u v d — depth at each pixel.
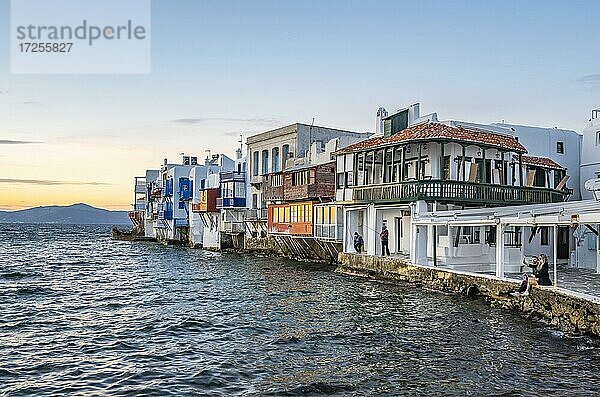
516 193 37.38
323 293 31.14
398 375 15.52
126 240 124.31
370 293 30.58
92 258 65.25
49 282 39.62
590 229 32.22
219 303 28.80
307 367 16.44
